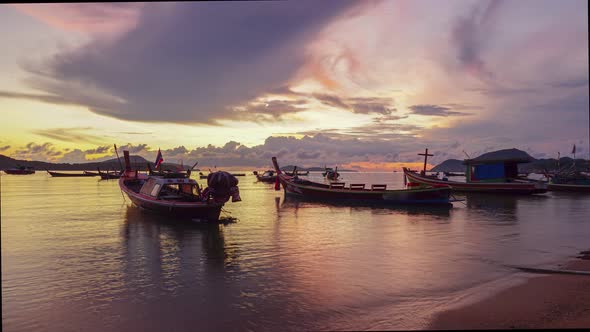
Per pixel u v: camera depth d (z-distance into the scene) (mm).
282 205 34156
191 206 22109
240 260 13883
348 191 35625
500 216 26156
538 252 14828
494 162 43562
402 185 89812
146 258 14344
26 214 27234
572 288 10094
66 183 87000
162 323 8375
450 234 18922
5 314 8883
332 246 16188
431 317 8312
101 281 11477
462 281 11039
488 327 7609
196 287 10828
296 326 8109
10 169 171000
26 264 13484
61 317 8727
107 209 30406
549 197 41469
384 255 14406
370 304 9289
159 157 29516
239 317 8656
